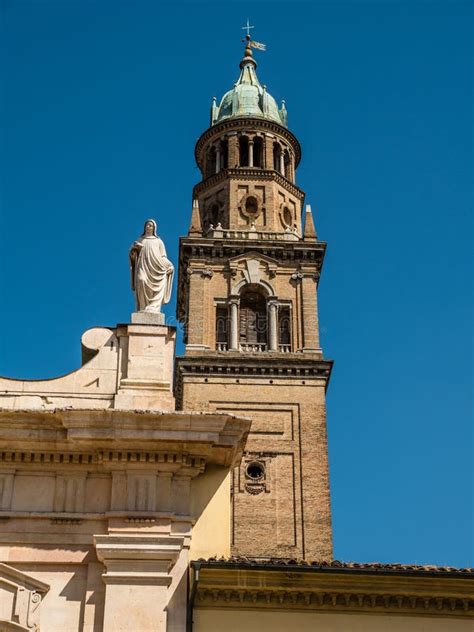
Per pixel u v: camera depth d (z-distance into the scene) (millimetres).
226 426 28938
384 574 27484
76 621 26844
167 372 30609
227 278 72062
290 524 62062
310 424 65812
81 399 30219
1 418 28578
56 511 28219
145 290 32094
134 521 27797
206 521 28469
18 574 27016
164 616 26578
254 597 27359
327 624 27344
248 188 78875
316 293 72062
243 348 69500
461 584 27797
